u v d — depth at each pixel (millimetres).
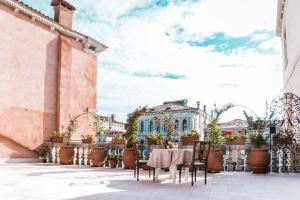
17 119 13953
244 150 11250
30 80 14758
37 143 14805
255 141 9992
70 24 17516
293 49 13344
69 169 11078
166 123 11188
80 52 17984
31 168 11234
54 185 6754
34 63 15039
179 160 7477
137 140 11633
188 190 6230
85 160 13828
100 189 6191
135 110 11781
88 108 18125
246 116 10359
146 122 52250
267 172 9898
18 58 14250
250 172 10211
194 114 49375
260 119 10266
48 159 14797
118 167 12172
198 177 8852
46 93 15586
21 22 14516
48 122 15531
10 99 13711
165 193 5777
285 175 9320
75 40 17656
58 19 16844
